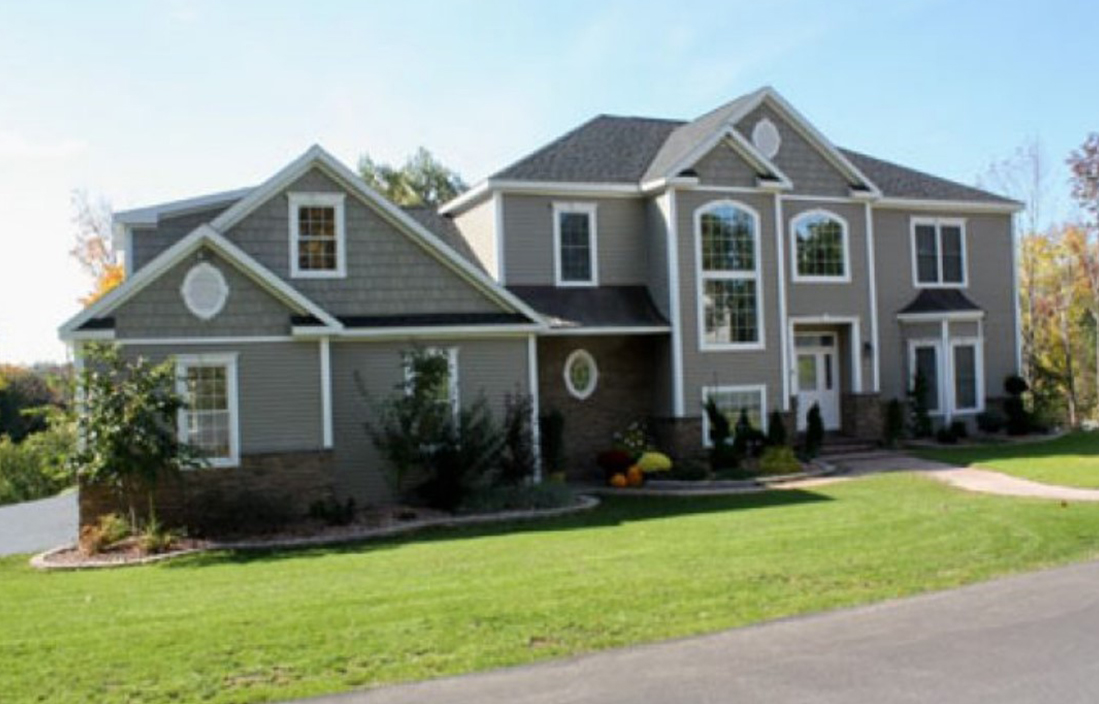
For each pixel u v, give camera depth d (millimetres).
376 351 20312
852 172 27703
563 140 26984
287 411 18531
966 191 30906
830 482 21344
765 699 6797
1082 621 8719
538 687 7191
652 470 22734
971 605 9492
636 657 7918
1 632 9328
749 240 25469
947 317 28688
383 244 20922
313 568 12883
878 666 7500
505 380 21453
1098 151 35281
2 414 48688
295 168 20172
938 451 26297
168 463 16094
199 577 12664
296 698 7062
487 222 25234
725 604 9672
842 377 28328
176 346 17828
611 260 25578
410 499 20125
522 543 14391
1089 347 46719
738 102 26578
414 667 7730
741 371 25203
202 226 17922
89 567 14562
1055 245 46062
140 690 7293
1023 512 15727
